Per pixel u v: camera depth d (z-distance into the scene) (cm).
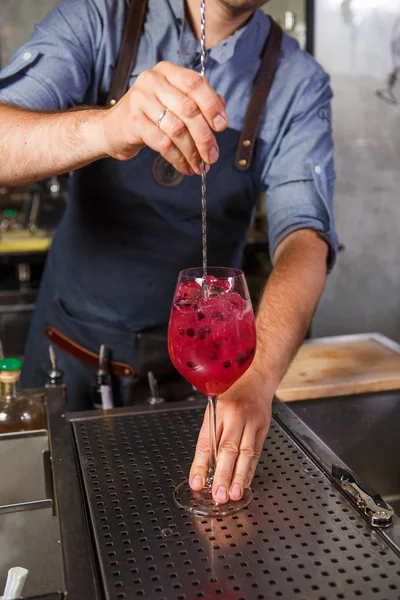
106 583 70
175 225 160
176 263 164
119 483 90
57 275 178
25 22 383
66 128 108
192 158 89
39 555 96
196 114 84
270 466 95
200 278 85
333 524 80
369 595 68
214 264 167
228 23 145
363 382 150
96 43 145
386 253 354
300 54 155
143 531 79
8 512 94
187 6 145
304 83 152
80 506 85
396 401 152
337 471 91
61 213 379
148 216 159
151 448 100
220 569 72
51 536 95
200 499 86
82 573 72
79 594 69
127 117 92
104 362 166
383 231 351
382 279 356
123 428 107
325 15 328
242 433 93
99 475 92
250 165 156
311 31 328
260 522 81
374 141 342
